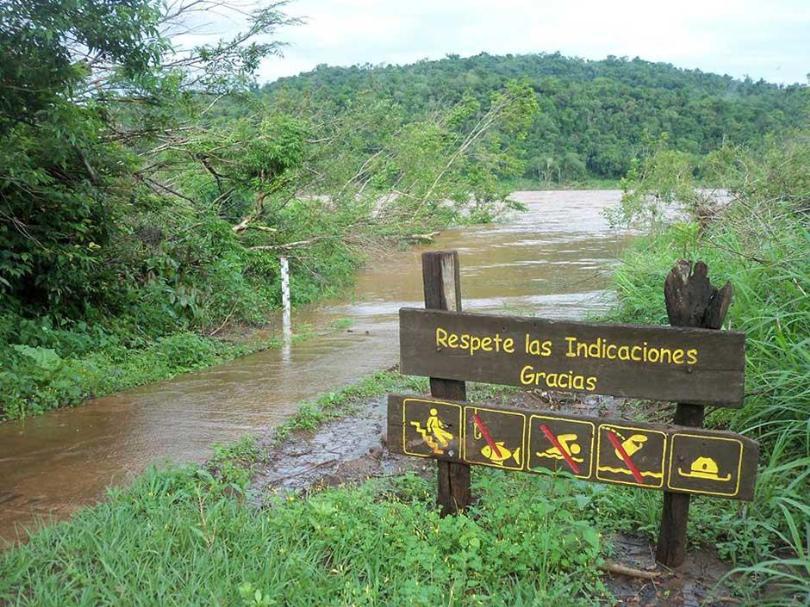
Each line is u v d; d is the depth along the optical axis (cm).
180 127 1191
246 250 1327
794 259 572
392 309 1340
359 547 349
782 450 418
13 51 693
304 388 696
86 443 536
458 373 373
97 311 959
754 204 902
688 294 335
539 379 359
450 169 2206
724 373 330
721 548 358
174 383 751
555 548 336
